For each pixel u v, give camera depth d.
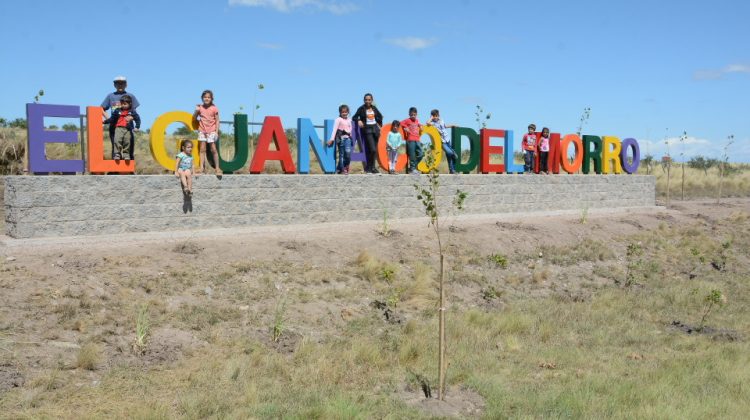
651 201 24.08
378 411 7.20
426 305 11.69
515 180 19.00
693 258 17.98
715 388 8.27
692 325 11.84
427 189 16.72
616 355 9.77
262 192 13.80
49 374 7.42
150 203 12.34
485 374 8.56
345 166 15.40
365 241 14.07
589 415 7.18
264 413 6.84
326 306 10.88
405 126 16.70
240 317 9.81
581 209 21.22
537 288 13.86
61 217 11.44
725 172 43.50
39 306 8.96
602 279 15.20
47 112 11.62
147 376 7.76
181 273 10.85
